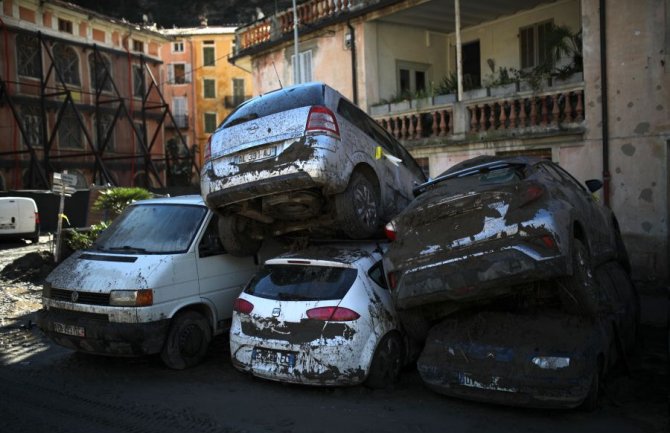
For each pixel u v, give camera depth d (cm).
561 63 1271
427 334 593
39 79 3288
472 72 1678
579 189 673
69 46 3494
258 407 538
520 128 1194
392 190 762
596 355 499
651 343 727
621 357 596
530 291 547
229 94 5659
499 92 1247
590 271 545
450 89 1424
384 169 740
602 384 542
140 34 3994
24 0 3200
